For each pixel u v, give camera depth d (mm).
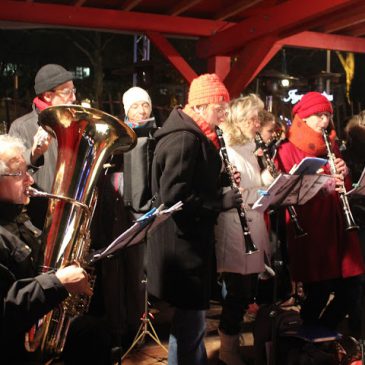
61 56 13703
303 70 14062
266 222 3803
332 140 3840
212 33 7145
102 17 6645
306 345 3400
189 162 2791
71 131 2646
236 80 6543
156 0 6629
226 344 3561
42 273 2428
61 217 2502
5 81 12391
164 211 2434
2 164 2383
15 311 2211
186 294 2852
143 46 8367
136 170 3668
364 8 5645
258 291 4543
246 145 3580
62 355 2662
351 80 12734
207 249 2904
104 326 2760
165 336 4160
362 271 3605
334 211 3600
